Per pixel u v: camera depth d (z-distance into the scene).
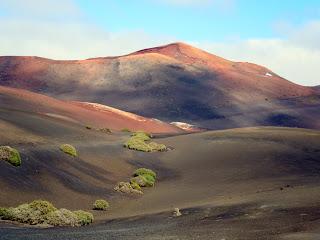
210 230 18.77
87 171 37.66
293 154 52.50
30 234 17.86
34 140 40.47
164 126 120.06
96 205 28.81
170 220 23.31
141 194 36.03
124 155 49.03
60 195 29.22
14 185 27.16
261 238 16.27
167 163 50.28
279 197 26.75
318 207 21.81
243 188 34.81
